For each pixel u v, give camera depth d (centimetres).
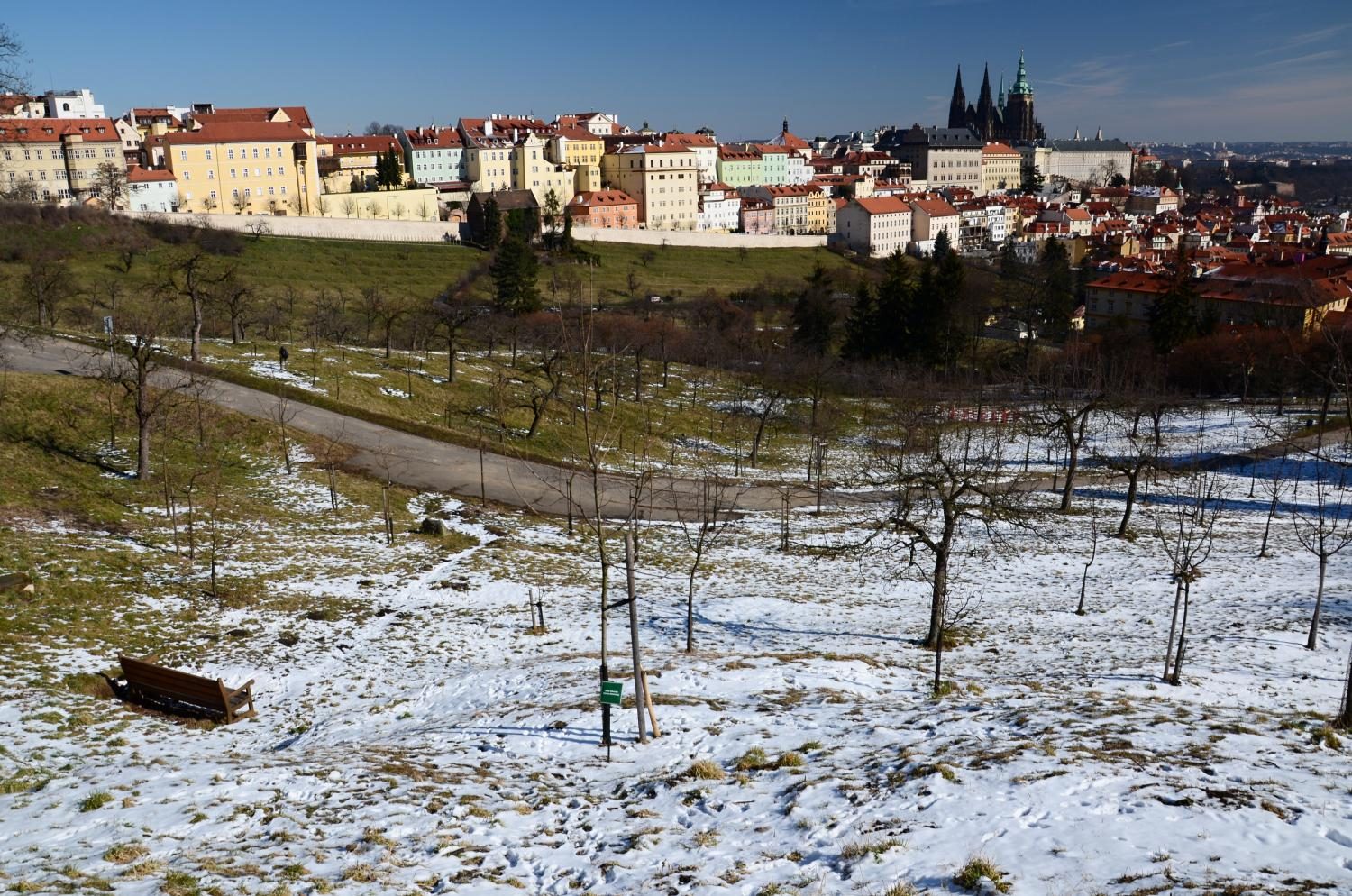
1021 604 4709
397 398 7881
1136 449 8650
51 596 3569
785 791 1900
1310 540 5759
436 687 3197
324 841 1698
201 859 1571
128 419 5962
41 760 2225
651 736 2416
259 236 16362
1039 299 16075
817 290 13225
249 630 3694
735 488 7319
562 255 18750
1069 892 1326
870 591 4969
